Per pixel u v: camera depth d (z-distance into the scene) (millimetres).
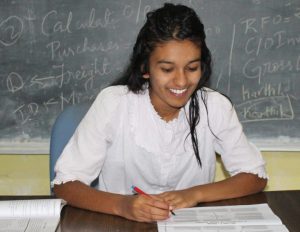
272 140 2158
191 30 1256
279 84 2131
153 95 1452
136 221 1182
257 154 1500
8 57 2123
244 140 1513
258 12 2094
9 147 2164
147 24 1319
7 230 1112
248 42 2111
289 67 2121
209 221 1144
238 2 2090
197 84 1356
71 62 2125
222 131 1512
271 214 1184
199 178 1558
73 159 1404
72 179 1342
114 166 1531
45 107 2152
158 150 1494
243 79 2131
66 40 2113
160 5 2084
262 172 1427
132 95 1487
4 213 1189
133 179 1552
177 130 1493
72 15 2098
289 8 2088
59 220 1183
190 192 1293
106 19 2098
